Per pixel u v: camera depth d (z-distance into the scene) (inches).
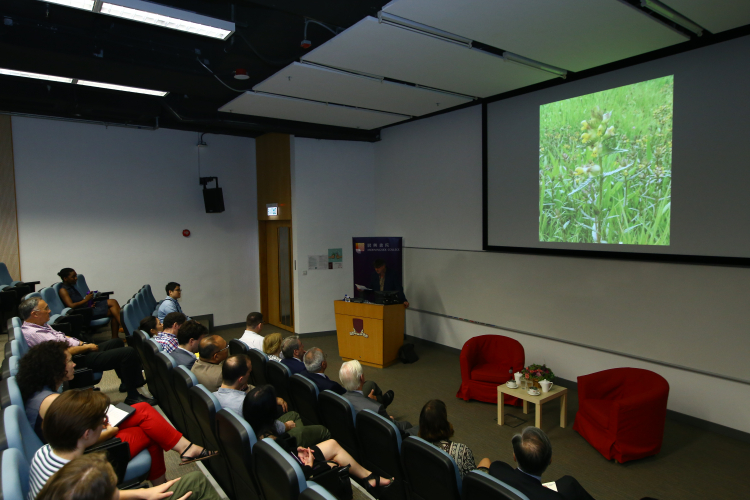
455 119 246.5
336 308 250.2
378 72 170.4
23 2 132.9
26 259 252.1
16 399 87.0
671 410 164.1
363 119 250.7
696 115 153.3
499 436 155.6
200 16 128.6
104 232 274.2
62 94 198.5
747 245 143.3
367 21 125.0
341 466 92.9
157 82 185.6
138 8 120.2
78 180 265.0
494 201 225.1
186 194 302.4
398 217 291.3
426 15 123.0
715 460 137.1
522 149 210.5
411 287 283.9
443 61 157.9
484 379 182.9
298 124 259.0
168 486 80.0
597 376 155.4
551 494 78.2
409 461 85.9
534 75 175.2
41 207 255.0
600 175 181.2
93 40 154.8
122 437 91.7
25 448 77.8
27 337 147.0
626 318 174.9
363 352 239.9
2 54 149.7
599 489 123.2
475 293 239.9
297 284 295.9
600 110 180.2
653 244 166.1
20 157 248.1
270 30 154.7
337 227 303.9
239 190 324.8
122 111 215.3
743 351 145.3
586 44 145.3
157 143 290.4
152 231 290.4
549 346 204.4
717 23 133.1
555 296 200.1
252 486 81.1
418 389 201.5
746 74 141.4
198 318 298.4
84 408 70.3
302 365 148.4
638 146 169.2
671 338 162.2
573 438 153.5
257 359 147.6
